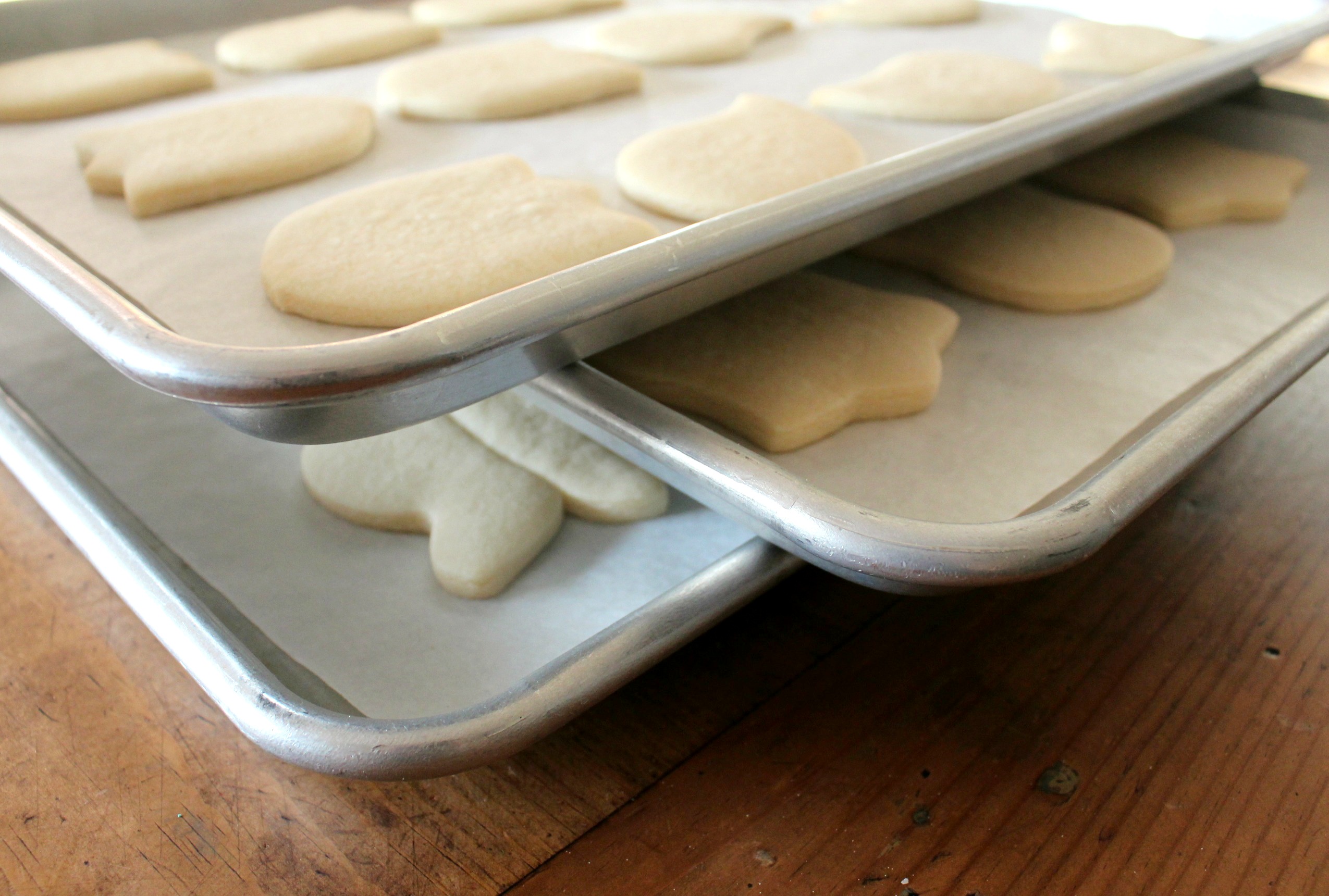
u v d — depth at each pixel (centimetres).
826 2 59
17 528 37
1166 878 28
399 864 29
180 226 36
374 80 47
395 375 25
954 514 32
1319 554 36
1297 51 48
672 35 50
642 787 30
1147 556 36
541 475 36
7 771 30
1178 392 37
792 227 31
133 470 37
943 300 41
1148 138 51
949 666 33
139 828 29
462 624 32
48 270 28
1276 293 42
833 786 30
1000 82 44
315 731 27
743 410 34
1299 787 30
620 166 38
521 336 27
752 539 32
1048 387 37
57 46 50
